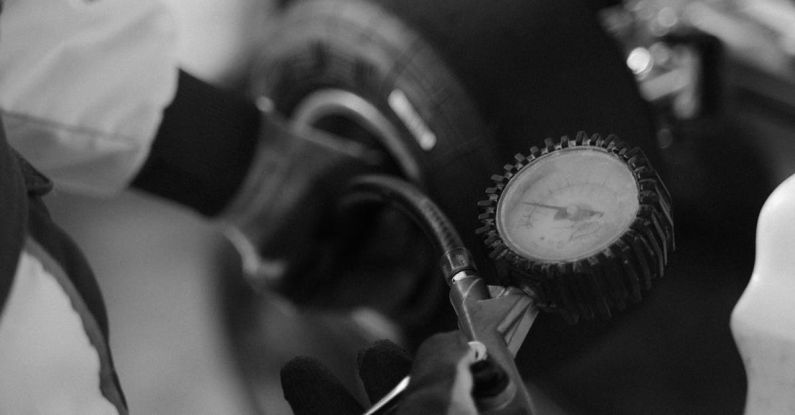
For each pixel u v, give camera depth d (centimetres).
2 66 93
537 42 105
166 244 169
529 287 69
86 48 94
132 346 165
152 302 167
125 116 96
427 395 61
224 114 107
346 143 116
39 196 81
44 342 75
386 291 116
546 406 145
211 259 164
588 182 71
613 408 140
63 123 95
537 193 71
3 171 71
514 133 102
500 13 106
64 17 94
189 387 159
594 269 68
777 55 145
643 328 145
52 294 76
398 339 120
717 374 139
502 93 103
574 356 107
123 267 170
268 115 110
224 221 112
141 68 96
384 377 73
